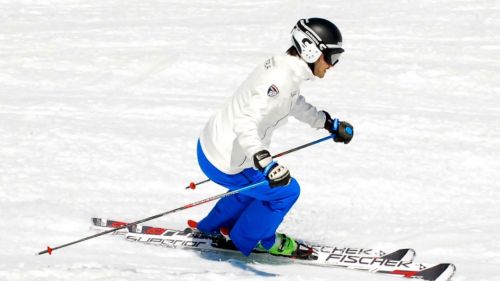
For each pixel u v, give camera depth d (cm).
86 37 3544
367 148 2180
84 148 2138
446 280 1326
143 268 1314
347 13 3881
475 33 3481
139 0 4384
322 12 3919
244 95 1294
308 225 1658
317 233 1612
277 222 1395
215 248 1501
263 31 3572
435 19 3700
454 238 1570
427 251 1509
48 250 1319
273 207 1375
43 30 3684
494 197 1839
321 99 2698
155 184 1889
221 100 2680
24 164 1995
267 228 1392
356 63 3070
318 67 1277
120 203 1756
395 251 1456
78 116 2467
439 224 1662
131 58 3131
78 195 1797
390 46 3322
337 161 2067
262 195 1351
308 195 1838
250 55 3147
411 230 1627
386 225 1658
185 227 1627
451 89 2809
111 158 2062
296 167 2017
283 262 1453
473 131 2325
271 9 4069
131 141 2203
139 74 2983
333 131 1498
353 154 2127
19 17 3953
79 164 2016
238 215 1480
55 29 3706
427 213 1736
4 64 3081
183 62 3042
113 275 1229
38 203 1677
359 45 3338
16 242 1464
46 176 1916
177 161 2061
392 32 3512
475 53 3206
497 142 2233
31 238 1490
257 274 1334
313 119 1459
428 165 2050
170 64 3041
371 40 3403
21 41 3475
